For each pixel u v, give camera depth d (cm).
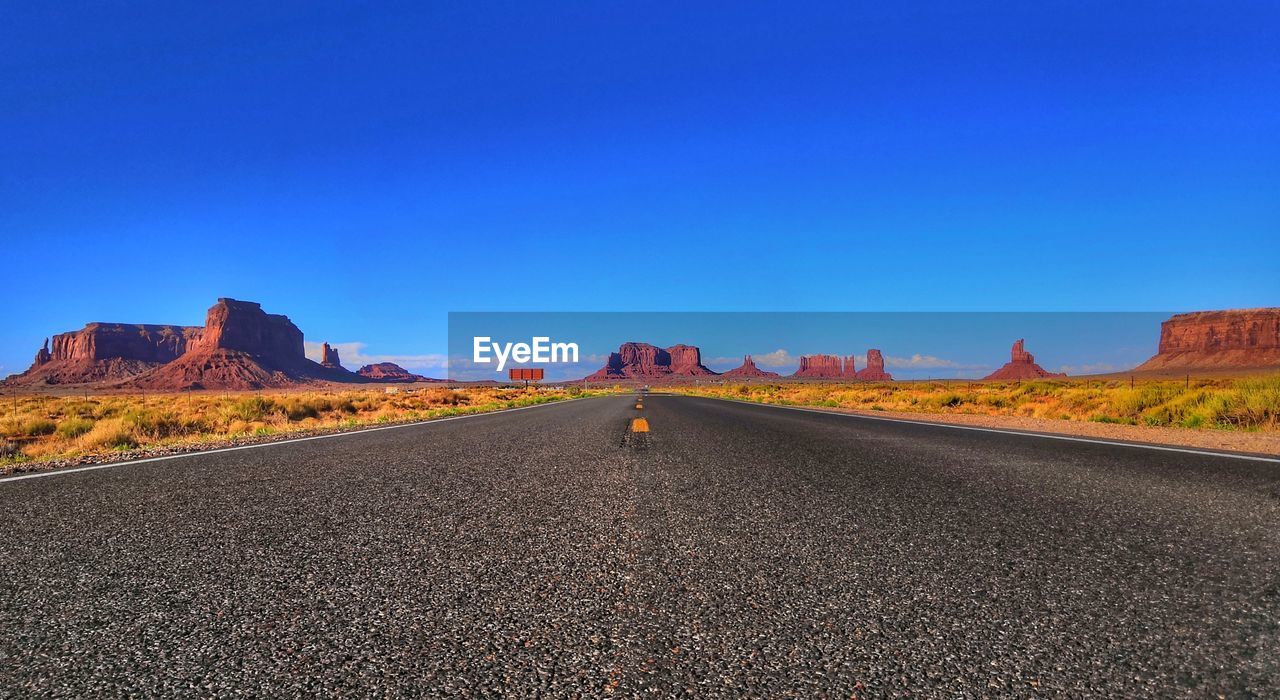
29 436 1570
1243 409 1225
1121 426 1220
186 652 170
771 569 248
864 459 624
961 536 304
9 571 247
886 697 143
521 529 322
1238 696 143
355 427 1252
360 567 252
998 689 147
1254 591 218
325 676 155
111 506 385
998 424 1237
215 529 322
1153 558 262
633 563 257
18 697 145
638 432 991
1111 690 147
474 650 171
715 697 144
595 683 151
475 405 3136
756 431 1007
